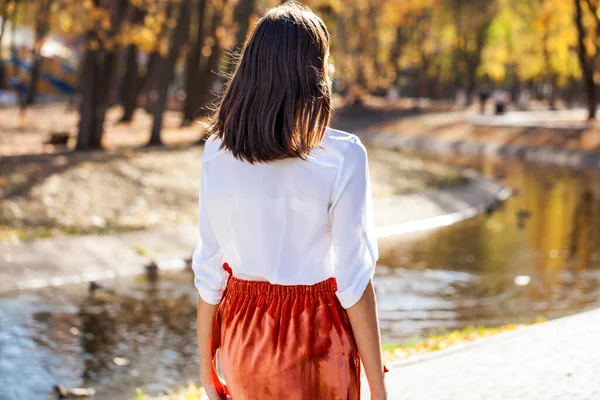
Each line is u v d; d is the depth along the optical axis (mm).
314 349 2197
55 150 25562
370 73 58688
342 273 2176
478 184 28672
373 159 29812
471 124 50219
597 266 15898
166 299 13094
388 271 15375
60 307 12430
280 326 2215
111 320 11695
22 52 56812
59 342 10523
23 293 13320
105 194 19344
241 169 2211
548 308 12320
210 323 2428
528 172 34906
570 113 61500
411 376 5066
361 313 2186
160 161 23719
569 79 70125
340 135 2203
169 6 31609
